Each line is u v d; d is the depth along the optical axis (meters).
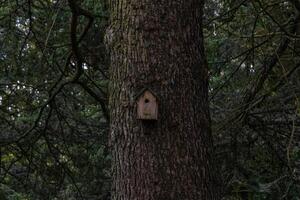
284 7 8.01
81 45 8.20
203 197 4.03
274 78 8.06
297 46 7.62
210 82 8.69
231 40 8.55
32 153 8.21
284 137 8.30
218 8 9.27
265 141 7.93
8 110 8.41
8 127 8.62
